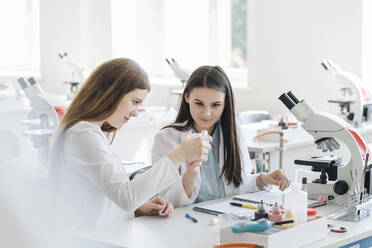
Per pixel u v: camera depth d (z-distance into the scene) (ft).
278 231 5.04
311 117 6.75
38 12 23.54
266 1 16.53
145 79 6.05
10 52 23.52
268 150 10.87
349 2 14.70
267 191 7.63
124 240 5.45
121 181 5.67
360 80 13.20
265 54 16.74
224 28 19.57
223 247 4.87
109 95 5.89
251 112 14.47
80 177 5.87
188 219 6.22
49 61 22.00
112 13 20.49
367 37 14.56
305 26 15.70
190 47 20.65
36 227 3.76
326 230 5.44
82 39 21.09
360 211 6.24
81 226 5.88
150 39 21.53
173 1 20.99
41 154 7.98
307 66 15.76
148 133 13.98
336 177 7.04
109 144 6.51
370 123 12.99
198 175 7.17
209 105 6.99
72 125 5.92
